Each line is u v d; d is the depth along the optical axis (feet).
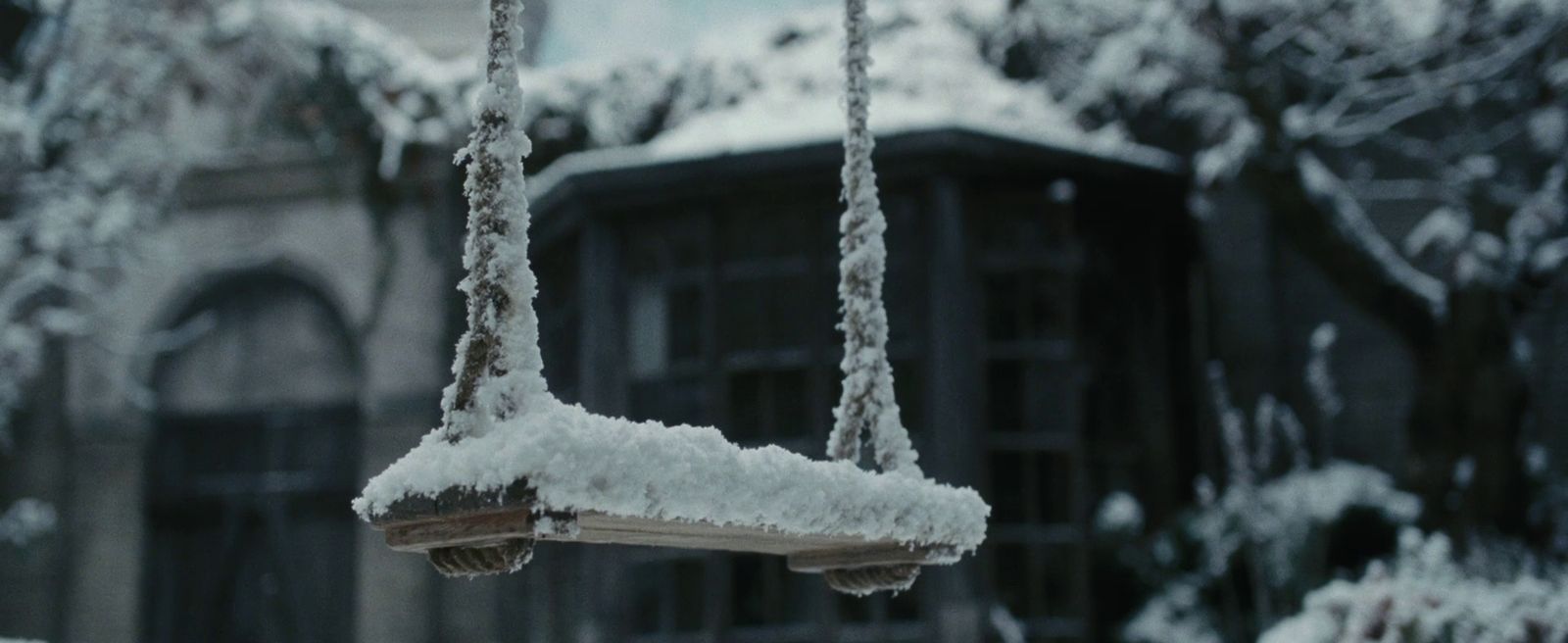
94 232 49.75
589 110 46.98
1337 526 36.17
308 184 52.70
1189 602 37.09
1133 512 38.63
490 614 48.75
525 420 10.02
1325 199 36.96
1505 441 34.04
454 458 9.96
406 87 51.29
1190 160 41.55
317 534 52.60
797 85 44.29
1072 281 39.01
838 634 37.70
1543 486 35.19
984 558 37.42
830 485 11.82
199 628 52.95
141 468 53.83
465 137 50.83
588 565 41.27
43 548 53.11
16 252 49.47
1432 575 27.81
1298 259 42.04
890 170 38.83
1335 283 36.86
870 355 14.19
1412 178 40.57
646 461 10.24
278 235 53.16
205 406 54.34
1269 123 36.94
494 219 10.51
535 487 9.67
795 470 11.51
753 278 39.55
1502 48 38.45
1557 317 38.42
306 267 52.70
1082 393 39.58
